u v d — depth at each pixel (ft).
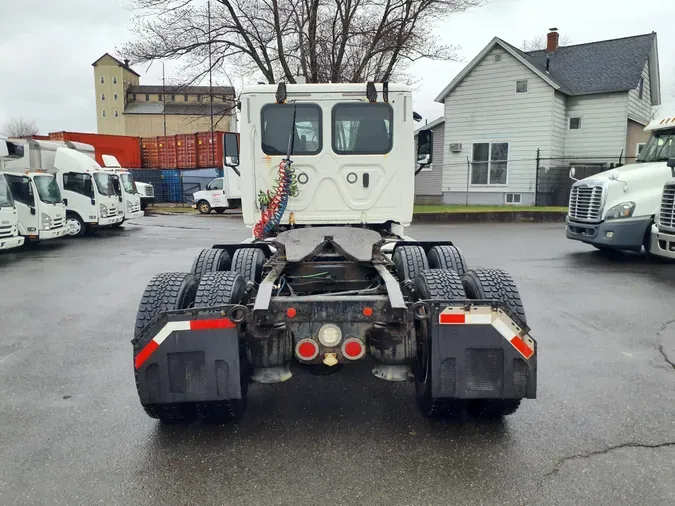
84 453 11.19
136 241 51.93
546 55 84.58
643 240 33.63
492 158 76.38
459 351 10.76
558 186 72.59
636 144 74.02
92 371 16.07
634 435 11.67
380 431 12.07
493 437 11.68
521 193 74.54
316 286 14.51
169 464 10.73
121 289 28.68
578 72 77.97
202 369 10.81
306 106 18.42
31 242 48.37
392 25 67.62
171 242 50.49
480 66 75.72
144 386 10.87
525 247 41.11
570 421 12.37
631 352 17.15
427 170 87.92
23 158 53.98
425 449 11.21
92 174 56.59
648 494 9.52
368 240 15.08
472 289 12.60
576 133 75.10
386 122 18.57
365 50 70.44
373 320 10.93
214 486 9.95
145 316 12.07
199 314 10.77
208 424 12.51
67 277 32.53
